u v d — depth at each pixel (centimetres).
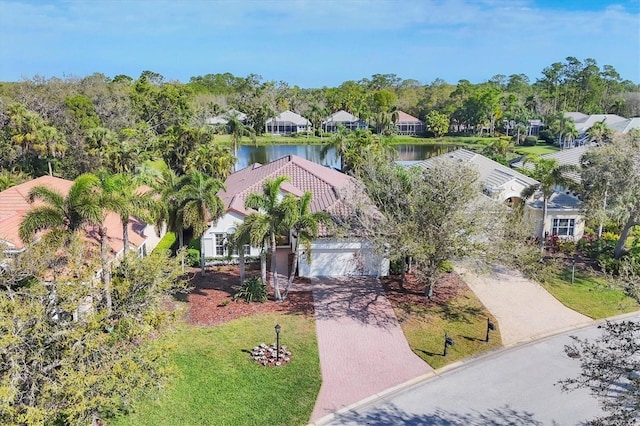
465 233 2588
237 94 15075
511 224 2756
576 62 14888
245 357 2189
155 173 5188
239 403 1867
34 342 1362
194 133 5966
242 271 2875
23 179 4872
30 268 1628
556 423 1811
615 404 1387
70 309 1414
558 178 3447
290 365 2141
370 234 2716
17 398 1272
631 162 3148
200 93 14250
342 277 3133
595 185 3350
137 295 1700
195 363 2119
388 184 2797
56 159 5628
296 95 15062
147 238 3362
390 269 3178
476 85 14838
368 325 2525
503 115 12081
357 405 1902
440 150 10069
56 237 2095
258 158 8875
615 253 3334
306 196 2652
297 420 1795
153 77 12162
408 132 12694
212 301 2752
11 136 5381
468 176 2619
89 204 2166
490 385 2048
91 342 1367
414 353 2284
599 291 2977
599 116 10438
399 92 16062
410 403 1923
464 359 2250
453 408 1895
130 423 1714
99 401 1367
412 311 2691
